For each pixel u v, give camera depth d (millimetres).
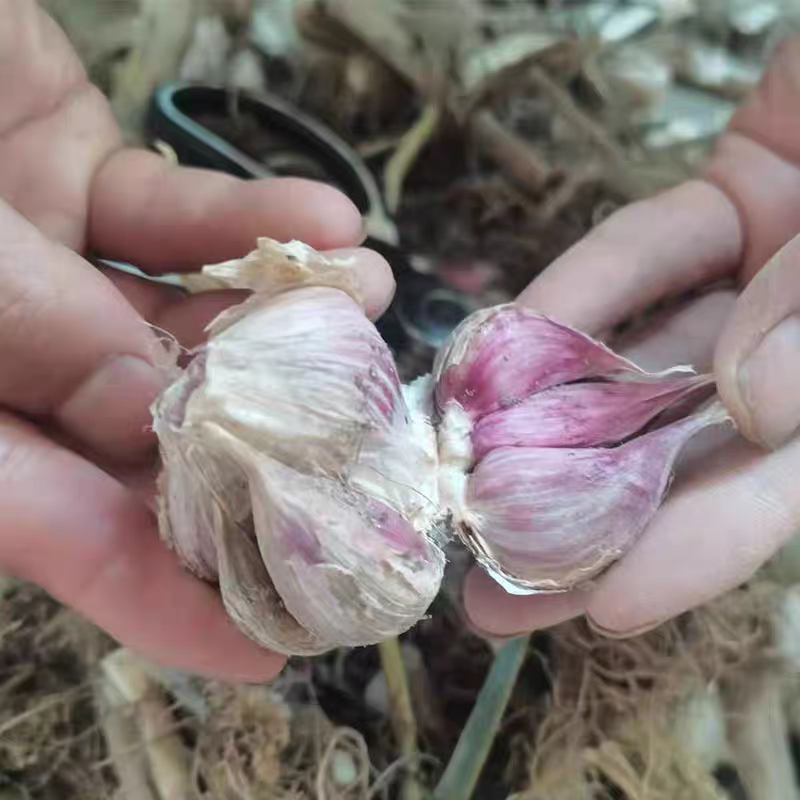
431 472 166
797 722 213
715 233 224
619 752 195
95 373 167
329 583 138
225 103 260
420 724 207
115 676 194
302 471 141
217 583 158
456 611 217
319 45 275
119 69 264
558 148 270
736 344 169
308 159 259
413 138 269
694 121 288
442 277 256
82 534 154
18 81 201
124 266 221
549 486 161
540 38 279
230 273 149
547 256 263
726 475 178
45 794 193
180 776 190
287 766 191
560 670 205
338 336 145
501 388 170
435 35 270
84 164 212
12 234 156
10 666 197
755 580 216
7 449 156
